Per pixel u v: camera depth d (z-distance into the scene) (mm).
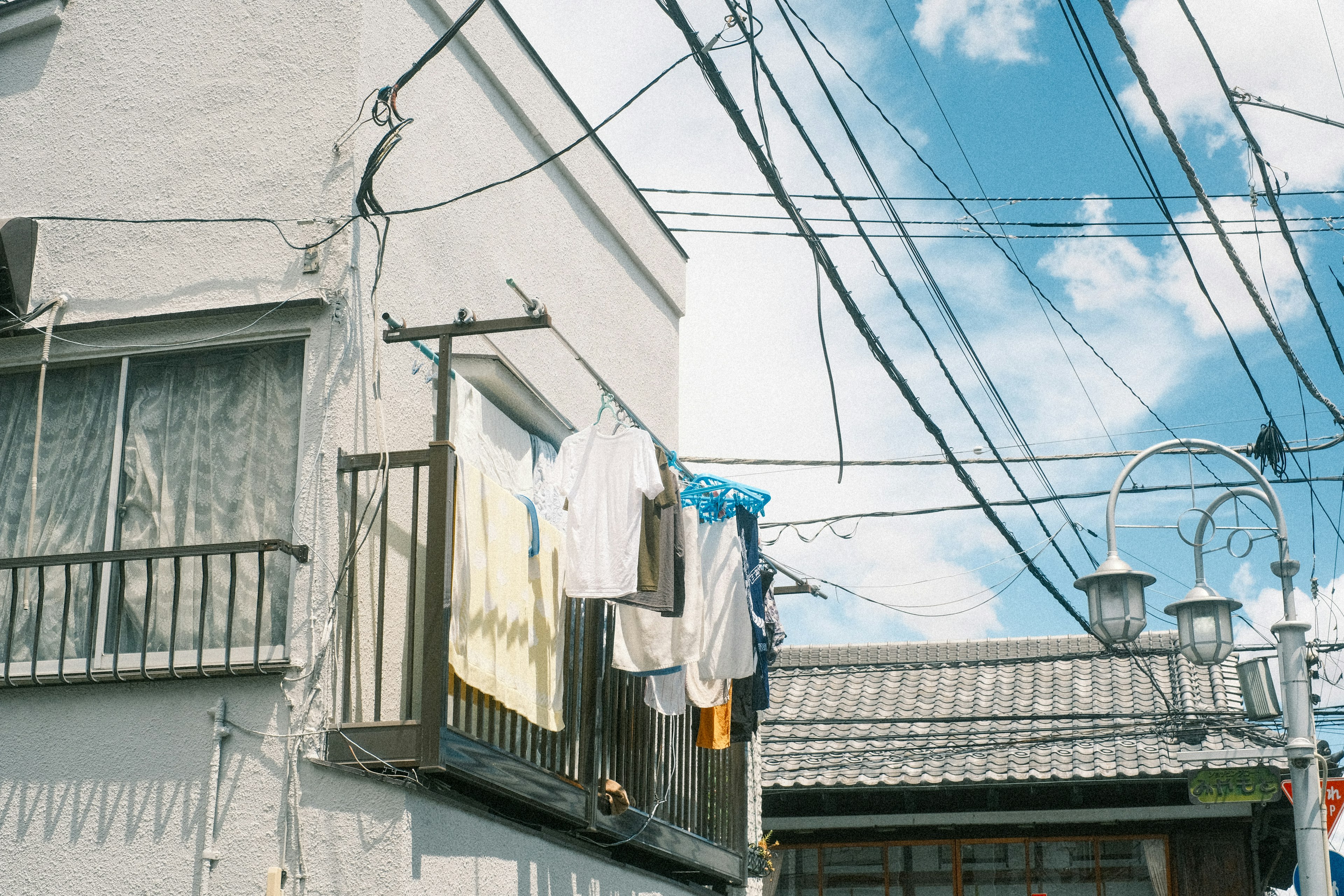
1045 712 14938
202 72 7129
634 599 6926
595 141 9883
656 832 8461
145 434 6766
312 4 7051
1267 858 15305
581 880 7750
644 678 8531
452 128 7781
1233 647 8750
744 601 8023
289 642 6129
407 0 7398
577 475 6980
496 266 8180
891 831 13961
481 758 6223
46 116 7328
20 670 6594
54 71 7402
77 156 7191
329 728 5996
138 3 7375
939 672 16750
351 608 6188
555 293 9047
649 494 6793
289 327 6594
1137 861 13227
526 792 6668
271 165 6844
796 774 13672
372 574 6441
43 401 6996
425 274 7297
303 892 5793
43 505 6809
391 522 6621
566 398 9070
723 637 7934
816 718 15383
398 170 7133
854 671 17016
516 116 8664
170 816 6031
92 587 6566
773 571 9219
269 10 7121
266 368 6688
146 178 7031
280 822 5902
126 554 6219
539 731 7152
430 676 5895
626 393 10188
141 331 6805
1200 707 13898
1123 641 8547
